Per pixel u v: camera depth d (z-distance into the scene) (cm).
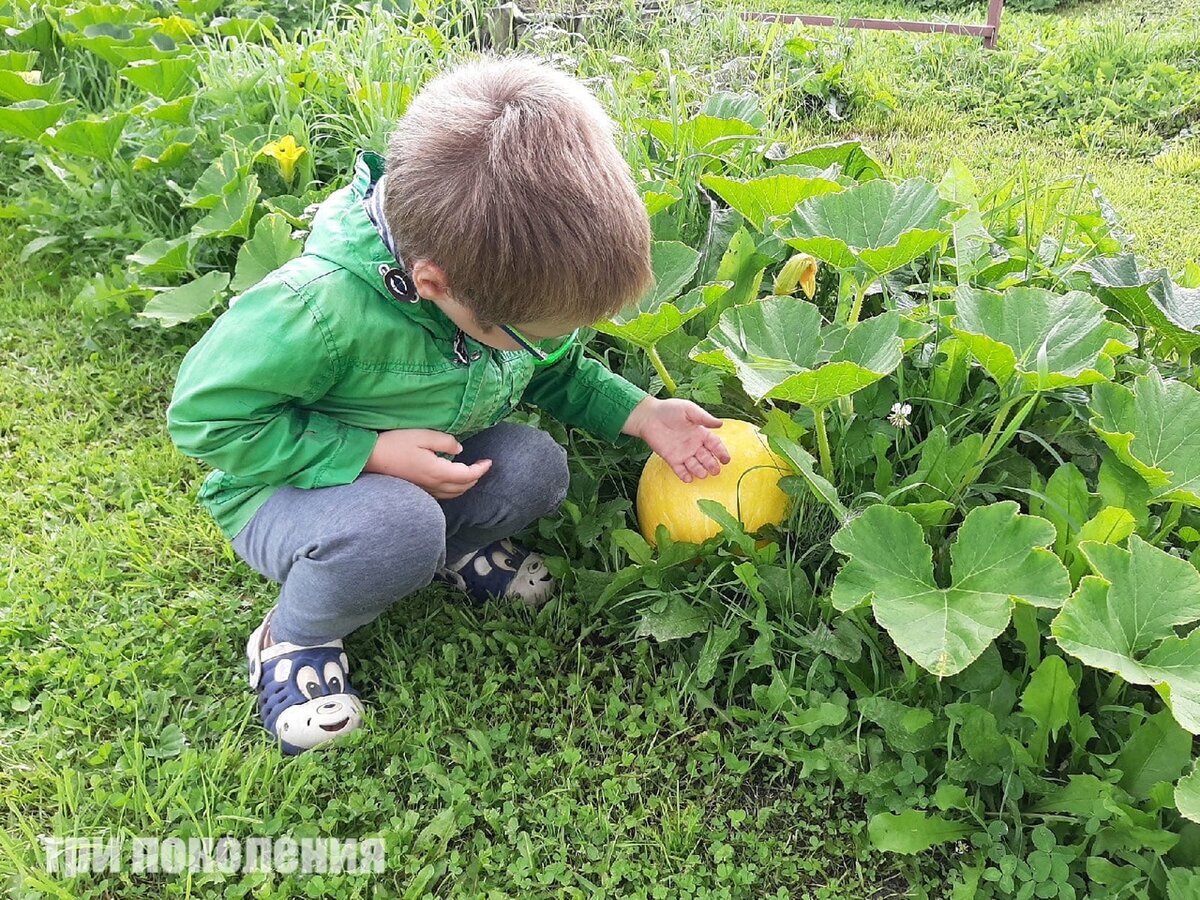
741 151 257
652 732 168
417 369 154
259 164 286
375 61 325
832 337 179
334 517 153
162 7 403
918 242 166
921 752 158
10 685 169
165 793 153
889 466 179
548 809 155
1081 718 150
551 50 344
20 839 149
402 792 160
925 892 146
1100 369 170
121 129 296
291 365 143
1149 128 432
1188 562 153
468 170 127
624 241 131
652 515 188
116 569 195
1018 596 141
